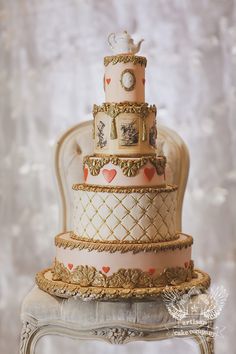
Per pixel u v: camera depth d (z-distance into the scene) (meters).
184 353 2.98
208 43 2.91
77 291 1.80
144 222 1.84
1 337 3.08
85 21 2.97
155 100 2.95
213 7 2.89
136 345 3.02
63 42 2.99
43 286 1.91
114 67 1.90
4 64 3.04
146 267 1.82
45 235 3.07
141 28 2.94
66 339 3.04
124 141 1.88
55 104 3.02
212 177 2.96
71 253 1.88
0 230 3.09
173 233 1.96
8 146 3.06
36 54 3.01
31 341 1.89
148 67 2.94
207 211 2.97
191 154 2.96
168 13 2.91
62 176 2.37
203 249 2.98
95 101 2.99
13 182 3.07
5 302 3.09
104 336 1.83
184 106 2.94
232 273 2.96
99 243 1.83
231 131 2.93
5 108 3.05
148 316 1.81
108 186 1.88
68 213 2.36
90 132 2.36
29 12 3.00
